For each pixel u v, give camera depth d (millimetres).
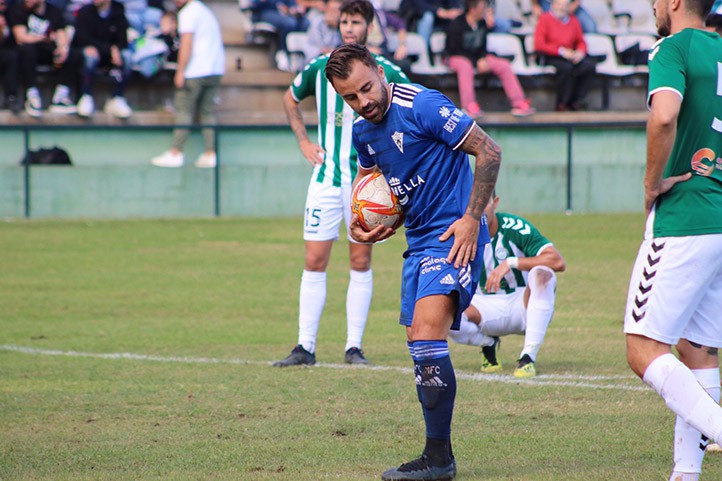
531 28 65062
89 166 50969
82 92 55562
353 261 22719
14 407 18375
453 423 16984
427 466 13664
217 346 24797
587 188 53812
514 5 65875
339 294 32625
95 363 22578
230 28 64062
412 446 15578
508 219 21516
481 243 14148
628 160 53844
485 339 21203
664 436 15969
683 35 12609
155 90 59250
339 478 13820
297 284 34500
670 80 12273
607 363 22391
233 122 58688
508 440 15812
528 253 21297
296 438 16109
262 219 51062
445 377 13562
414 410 18016
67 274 35969
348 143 22406
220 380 20734
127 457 15008
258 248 42000
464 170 14078
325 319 28922
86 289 33250
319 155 22484
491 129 52875
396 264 38312
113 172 51219
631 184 54000
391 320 28547
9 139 50281
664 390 12430
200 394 19406
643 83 63469
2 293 32375
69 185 50906
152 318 28734
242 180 52156
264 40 62688
